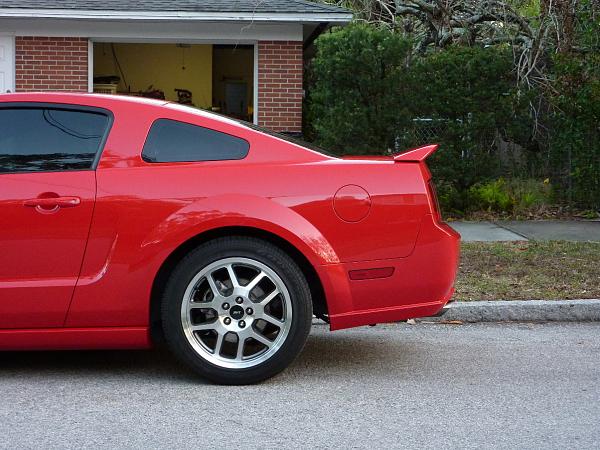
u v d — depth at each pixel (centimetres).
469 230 1221
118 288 531
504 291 809
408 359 618
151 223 532
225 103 2102
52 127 550
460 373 579
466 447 430
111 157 544
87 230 530
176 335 533
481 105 1333
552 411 493
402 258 543
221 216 529
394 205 543
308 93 1652
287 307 535
